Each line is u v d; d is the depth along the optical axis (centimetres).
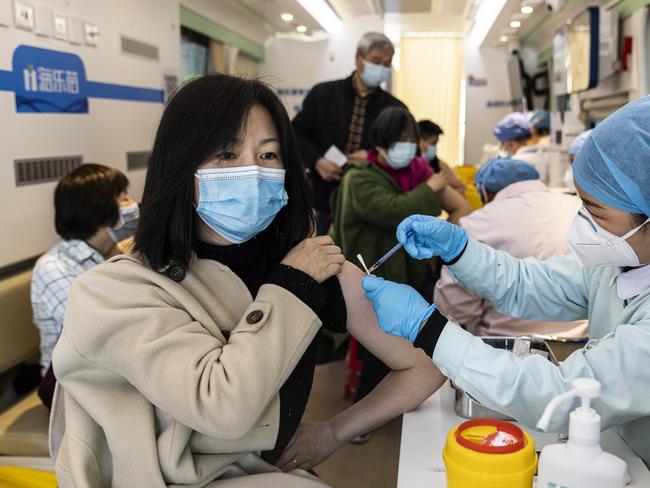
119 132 363
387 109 300
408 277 297
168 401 98
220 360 100
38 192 279
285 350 104
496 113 934
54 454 114
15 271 269
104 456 108
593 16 419
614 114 102
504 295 138
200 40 645
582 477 82
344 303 125
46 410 212
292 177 121
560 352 143
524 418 100
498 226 227
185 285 112
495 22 707
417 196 283
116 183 230
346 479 260
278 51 823
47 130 286
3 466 180
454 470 88
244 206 110
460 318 237
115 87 357
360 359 328
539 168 521
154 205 109
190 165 108
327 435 133
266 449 110
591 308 129
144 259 111
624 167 97
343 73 817
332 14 708
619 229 103
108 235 230
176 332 101
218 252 119
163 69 434
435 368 129
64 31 299
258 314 104
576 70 473
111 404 104
